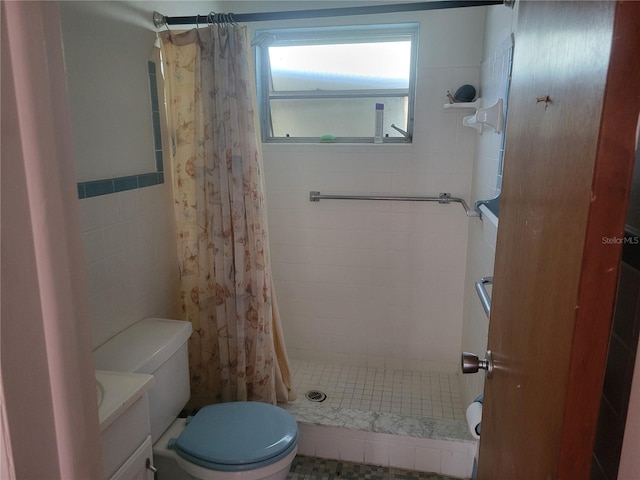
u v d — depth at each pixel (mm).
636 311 677
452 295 2770
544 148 757
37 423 423
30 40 386
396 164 2654
